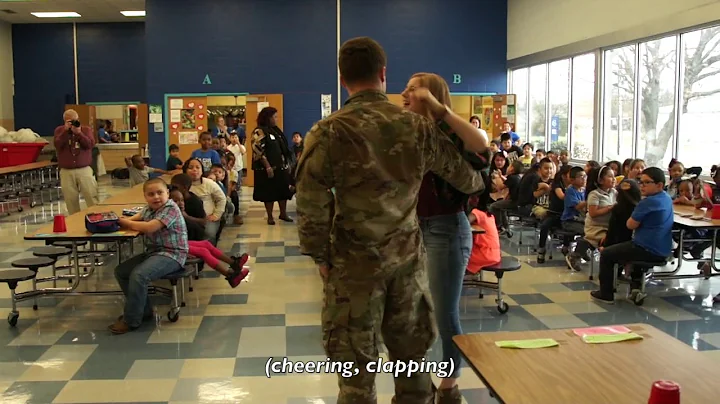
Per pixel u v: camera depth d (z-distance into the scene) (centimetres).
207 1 1303
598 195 542
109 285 519
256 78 1320
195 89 1316
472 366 174
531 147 1053
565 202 593
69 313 446
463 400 296
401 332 182
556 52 1121
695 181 630
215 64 1314
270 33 1313
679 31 792
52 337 396
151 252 425
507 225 753
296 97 1327
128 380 327
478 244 419
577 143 1088
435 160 184
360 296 174
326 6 1312
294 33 1315
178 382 324
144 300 405
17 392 312
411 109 220
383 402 294
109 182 1470
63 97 1694
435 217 242
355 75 178
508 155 1006
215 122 1428
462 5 1334
